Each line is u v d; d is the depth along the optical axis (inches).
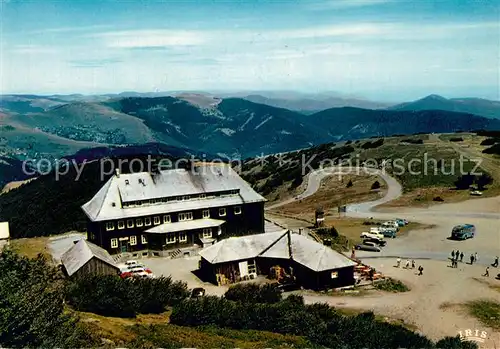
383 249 3346.5
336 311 2176.4
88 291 2032.5
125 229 3238.2
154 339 1614.2
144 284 2212.1
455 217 4111.7
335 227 4035.4
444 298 2381.9
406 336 1701.5
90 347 1403.8
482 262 2970.0
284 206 5462.6
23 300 1424.7
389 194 5162.4
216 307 1962.4
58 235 4121.6
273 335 1777.8
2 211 6638.8
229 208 3535.9
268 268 2819.9
